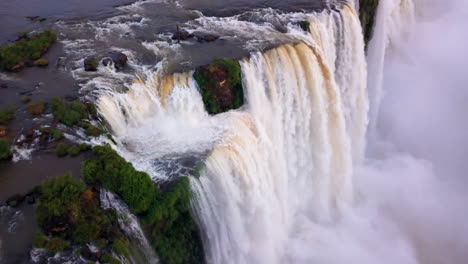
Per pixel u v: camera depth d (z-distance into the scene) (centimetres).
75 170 2598
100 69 3481
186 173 2714
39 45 3772
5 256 2205
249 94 3444
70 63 3603
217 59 3450
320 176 3934
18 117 3038
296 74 3659
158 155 2880
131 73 3406
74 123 2933
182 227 2664
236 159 2972
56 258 2191
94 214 2309
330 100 3878
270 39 3794
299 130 3769
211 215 2836
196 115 3281
